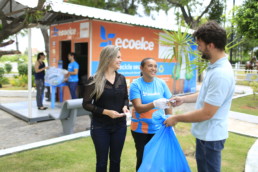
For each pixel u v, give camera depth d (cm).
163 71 988
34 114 671
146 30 898
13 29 222
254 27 780
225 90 178
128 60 847
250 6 798
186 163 232
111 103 266
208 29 184
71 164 366
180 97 243
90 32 730
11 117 704
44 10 245
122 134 275
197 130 204
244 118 673
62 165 362
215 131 192
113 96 266
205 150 199
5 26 225
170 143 231
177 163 230
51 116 530
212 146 194
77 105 504
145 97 279
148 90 281
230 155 409
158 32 948
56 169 349
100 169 267
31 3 531
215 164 197
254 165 339
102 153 266
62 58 862
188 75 1110
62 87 854
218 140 192
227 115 195
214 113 182
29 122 633
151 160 225
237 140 488
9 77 1689
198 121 190
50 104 819
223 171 350
